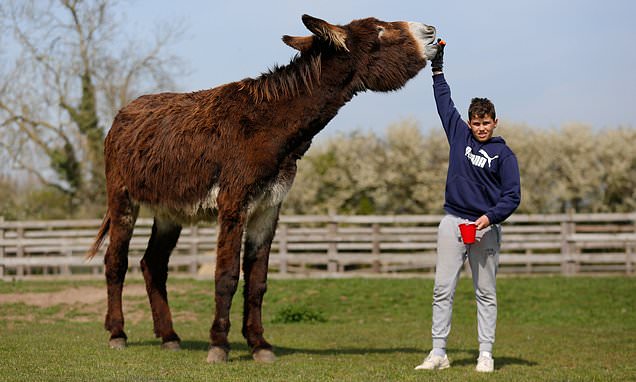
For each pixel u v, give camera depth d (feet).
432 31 23.24
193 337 31.73
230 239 22.00
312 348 27.53
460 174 20.72
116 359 22.39
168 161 23.56
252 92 22.59
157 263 26.58
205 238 63.62
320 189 114.42
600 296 52.06
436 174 112.47
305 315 43.78
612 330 38.06
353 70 22.68
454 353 26.21
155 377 19.06
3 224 66.39
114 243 25.90
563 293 53.21
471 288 55.16
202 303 49.49
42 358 22.25
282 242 63.57
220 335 22.27
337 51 22.50
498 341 31.65
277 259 63.21
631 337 33.53
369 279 60.64
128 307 47.50
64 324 38.93
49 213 100.94
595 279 59.67
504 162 20.25
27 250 66.54
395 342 30.71
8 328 35.24
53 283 58.18
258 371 20.43
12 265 63.72
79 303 48.37
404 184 114.11
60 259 64.44
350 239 63.93
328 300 51.65
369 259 63.52
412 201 114.42
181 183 23.27
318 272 64.34
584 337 33.60
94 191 102.47
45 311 45.06
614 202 114.93
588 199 115.34
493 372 20.52
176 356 23.45
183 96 25.12
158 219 26.17
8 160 99.35
